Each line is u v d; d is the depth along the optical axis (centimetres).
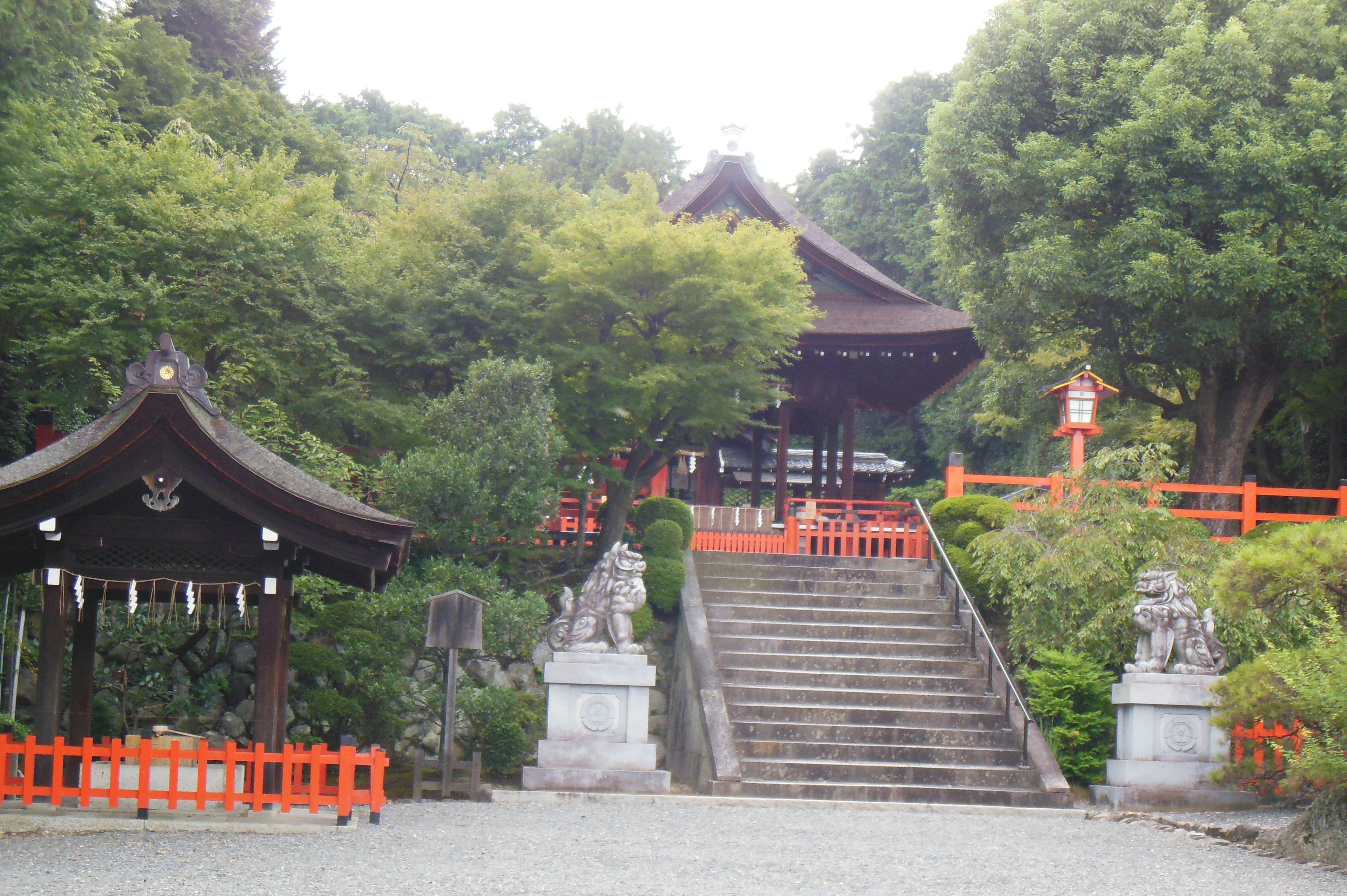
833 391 2712
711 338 1944
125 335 1661
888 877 825
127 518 947
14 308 1712
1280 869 905
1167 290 2031
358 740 1441
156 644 1494
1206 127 2095
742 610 1698
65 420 1806
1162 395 2797
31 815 902
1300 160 1995
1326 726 1008
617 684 1305
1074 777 1420
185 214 1738
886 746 1391
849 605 1734
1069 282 2122
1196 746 1334
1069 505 1634
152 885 706
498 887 736
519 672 1641
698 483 3150
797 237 2248
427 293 1908
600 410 1908
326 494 975
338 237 2062
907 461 4397
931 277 4116
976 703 1495
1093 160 2125
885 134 4316
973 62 2381
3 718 1221
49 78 1532
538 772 1287
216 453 916
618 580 1347
